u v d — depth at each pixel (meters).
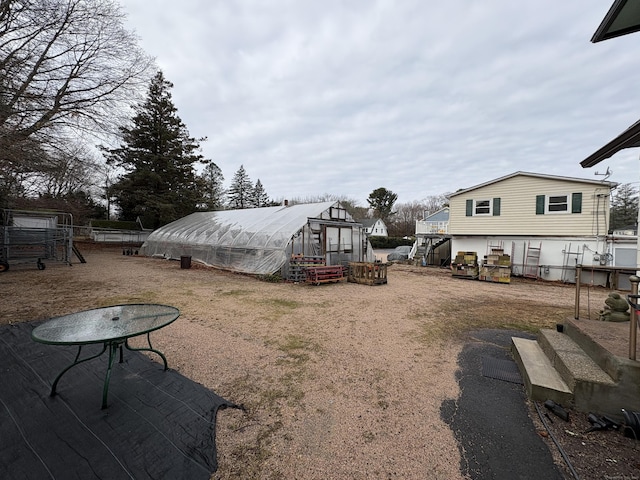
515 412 2.74
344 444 2.28
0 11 9.02
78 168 12.05
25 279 9.27
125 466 1.95
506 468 2.04
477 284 11.18
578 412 2.70
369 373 3.53
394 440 2.33
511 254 13.77
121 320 3.14
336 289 9.29
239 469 1.99
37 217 14.41
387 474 1.98
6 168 9.57
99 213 30.39
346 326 5.36
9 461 1.95
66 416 2.45
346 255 14.18
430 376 3.48
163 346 4.16
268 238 11.83
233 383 3.20
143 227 27.03
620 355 2.73
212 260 13.98
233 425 2.47
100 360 3.58
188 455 2.08
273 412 2.69
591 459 2.13
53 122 10.27
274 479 1.92
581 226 12.56
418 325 5.54
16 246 11.26
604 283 11.41
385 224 50.12
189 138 26.05
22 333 4.43
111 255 18.55
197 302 6.88
